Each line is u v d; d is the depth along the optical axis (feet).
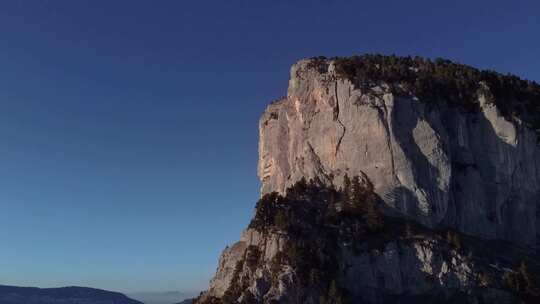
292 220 461.78
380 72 542.57
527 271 428.97
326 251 438.40
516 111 542.16
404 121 503.61
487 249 471.21
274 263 430.61
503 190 513.45
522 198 516.73
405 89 522.47
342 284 426.92
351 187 492.54
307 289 412.36
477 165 517.96
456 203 496.23
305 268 421.59
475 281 428.15
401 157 490.08
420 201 478.18
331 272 428.56
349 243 444.96
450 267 433.89
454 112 526.57
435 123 508.53
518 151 523.29
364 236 452.35
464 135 520.83
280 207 485.15
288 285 412.77
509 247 489.67
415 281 433.89
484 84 548.72
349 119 520.01
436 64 583.99
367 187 490.49
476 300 421.59
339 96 533.55
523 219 512.63
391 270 436.76
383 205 481.46
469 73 560.61
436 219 477.36
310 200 501.15
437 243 444.14
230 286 465.47
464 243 460.14
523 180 520.83
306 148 545.85
